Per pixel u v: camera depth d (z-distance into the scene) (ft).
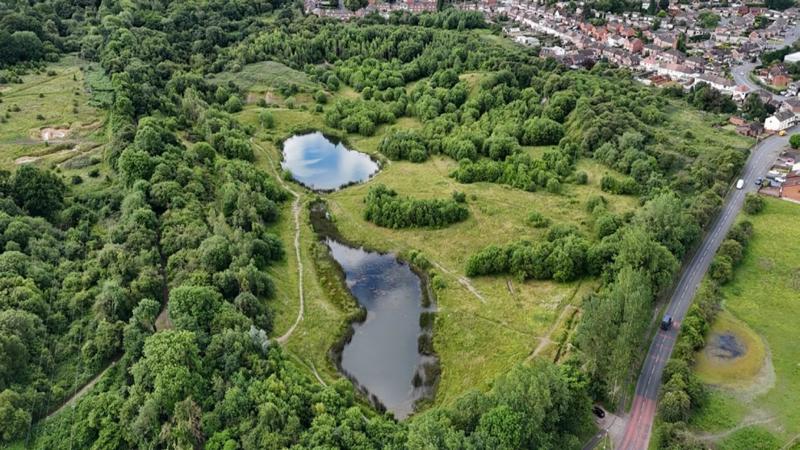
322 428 359.87
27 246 490.49
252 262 531.09
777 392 411.75
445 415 373.61
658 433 376.89
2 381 376.07
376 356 492.54
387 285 575.79
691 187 651.66
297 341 490.49
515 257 554.46
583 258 543.39
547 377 369.71
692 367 433.07
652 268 488.85
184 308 436.35
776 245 566.77
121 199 584.81
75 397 388.98
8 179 555.69
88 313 443.32
